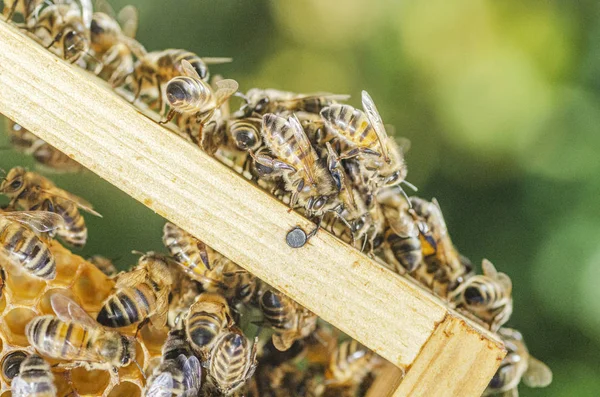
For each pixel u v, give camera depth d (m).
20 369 0.24
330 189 0.24
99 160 0.23
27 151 0.26
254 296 0.24
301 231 0.23
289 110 0.25
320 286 0.23
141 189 0.23
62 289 0.24
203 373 0.24
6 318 0.25
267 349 0.25
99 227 0.29
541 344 0.30
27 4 0.25
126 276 0.24
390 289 0.23
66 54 0.25
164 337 0.25
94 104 0.23
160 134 0.23
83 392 0.24
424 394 0.23
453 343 0.23
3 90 0.23
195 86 0.24
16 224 0.24
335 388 0.25
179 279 0.24
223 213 0.23
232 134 0.24
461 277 0.25
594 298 0.30
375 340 0.23
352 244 0.24
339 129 0.24
